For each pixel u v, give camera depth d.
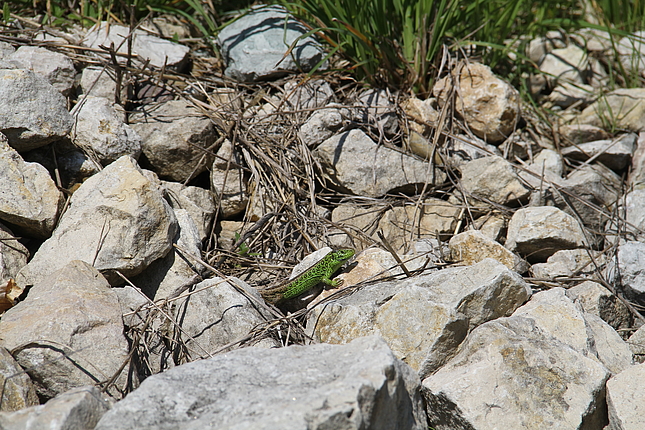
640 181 10.66
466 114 10.95
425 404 6.03
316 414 4.28
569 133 11.53
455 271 7.17
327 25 11.14
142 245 7.42
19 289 6.90
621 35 13.35
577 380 5.80
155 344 6.74
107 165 8.77
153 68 10.62
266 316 7.51
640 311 8.26
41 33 10.87
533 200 9.67
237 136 9.88
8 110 7.92
